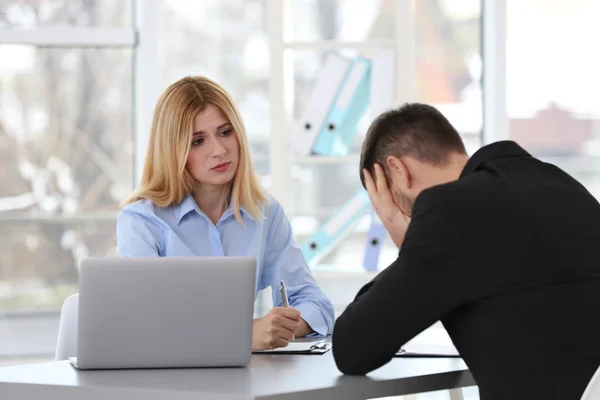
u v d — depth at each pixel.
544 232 2.43
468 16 6.03
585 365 2.34
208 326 2.67
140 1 5.71
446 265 2.41
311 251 5.39
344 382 2.48
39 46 5.68
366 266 5.41
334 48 5.57
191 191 3.72
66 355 3.35
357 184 5.93
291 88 5.80
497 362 2.38
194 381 2.48
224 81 5.88
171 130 3.58
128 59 5.78
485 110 6.05
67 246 5.77
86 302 2.63
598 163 6.08
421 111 2.72
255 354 2.97
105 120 5.78
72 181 5.77
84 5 5.70
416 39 5.99
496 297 2.39
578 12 6.03
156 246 3.61
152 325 2.65
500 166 2.60
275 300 3.76
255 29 5.88
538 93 6.05
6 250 5.70
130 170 5.81
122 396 2.40
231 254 3.72
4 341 5.70
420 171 2.67
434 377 2.64
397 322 2.46
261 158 5.91
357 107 5.57
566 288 2.40
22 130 5.70
